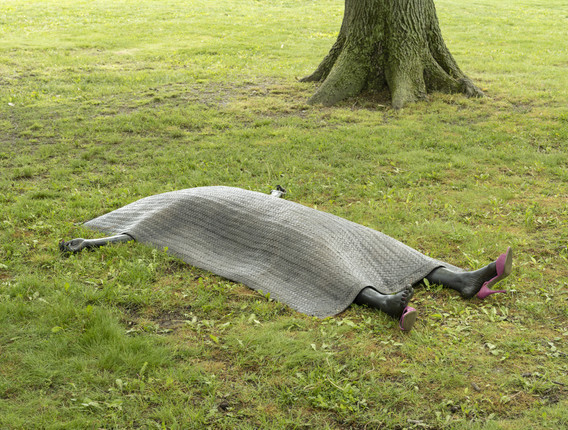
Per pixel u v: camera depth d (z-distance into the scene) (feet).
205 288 14.21
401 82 34.86
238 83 39.34
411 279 14.30
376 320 12.76
